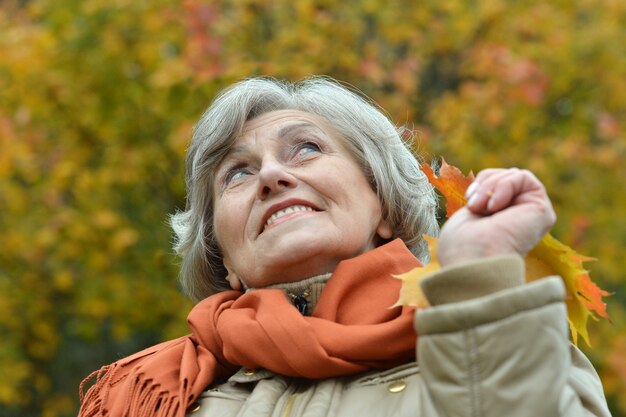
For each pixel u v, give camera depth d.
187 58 6.23
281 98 2.79
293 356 2.35
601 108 7.60
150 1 6.93
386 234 2.72
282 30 6.68
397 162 2.79
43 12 7.36
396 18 7.20
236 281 2.78
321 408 2.27
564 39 7.33
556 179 7.24
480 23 7.46
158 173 7.14
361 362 2.36
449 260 2.05
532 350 1.90
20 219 7.13
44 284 7.39
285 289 2.59
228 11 6.79
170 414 2.42
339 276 2.51
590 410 2.17
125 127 7.08
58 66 7.12
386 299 2.47
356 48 7.00
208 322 2.62
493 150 7.04
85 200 7.12
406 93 6.80
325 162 2.63
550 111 7.57
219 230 2.67
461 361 1.92
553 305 1.93
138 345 7.79
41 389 7.41
